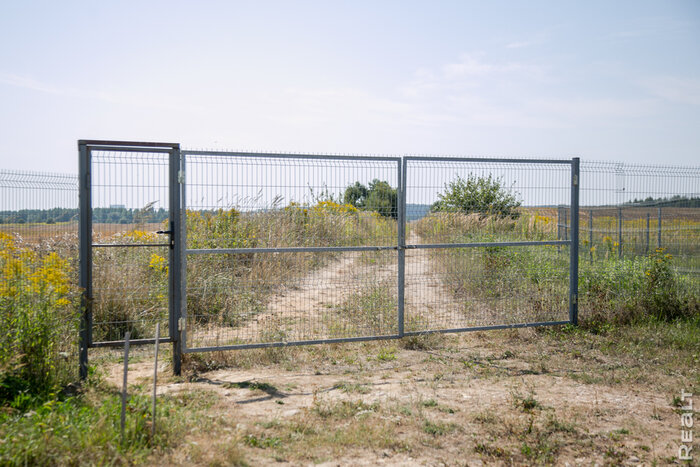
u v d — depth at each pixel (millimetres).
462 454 3865
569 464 3748
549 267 7676
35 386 4656
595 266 8703
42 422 3686
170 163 5645
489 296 7348
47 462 3252
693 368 5953
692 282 8547
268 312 6484
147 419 3988
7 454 3199
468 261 7234
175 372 5660
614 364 6148
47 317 4922
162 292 6484
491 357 6504
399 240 6590
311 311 7051
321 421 4414
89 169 5402
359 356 6504
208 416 4410
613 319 7758
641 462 3783
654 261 8391
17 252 5156
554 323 7418
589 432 4273
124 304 6445
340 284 6840
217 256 6230
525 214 7488
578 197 7520
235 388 5277
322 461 3699
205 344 6023
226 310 6266
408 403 4855
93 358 6137
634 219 9852
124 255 6438
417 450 3908
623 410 4762
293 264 6469
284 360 6238
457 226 7047
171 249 5633
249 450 3803
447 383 5504
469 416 4535
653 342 6945
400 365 6164
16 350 4711
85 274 5363
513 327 7242
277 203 6207
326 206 6391
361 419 4430
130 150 5520
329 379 5656
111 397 4629
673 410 4750
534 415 4574
